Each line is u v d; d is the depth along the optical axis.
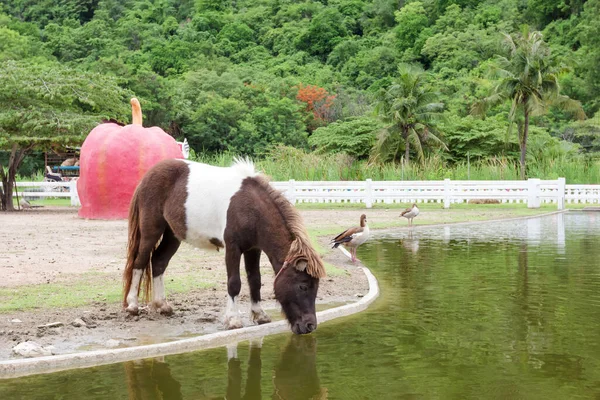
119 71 53.75
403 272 11.23
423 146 44.47
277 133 55.72
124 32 90.31
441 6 88.00
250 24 100.31
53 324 7.22
